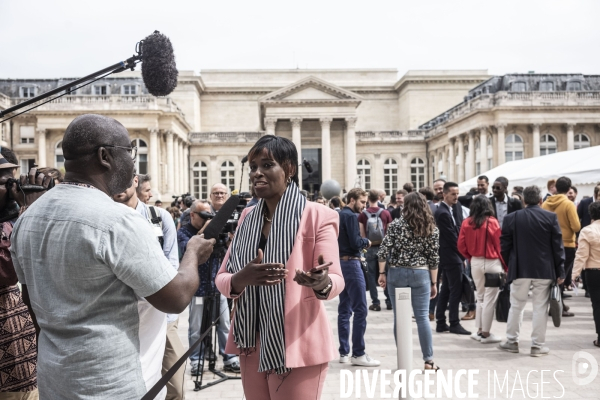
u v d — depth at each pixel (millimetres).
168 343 4941
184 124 53062
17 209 3547
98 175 2445
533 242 7664
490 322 8633
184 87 64312
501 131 44844
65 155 2445
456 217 10750
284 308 3113
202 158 57781
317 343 3133
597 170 14055
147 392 2359
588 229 8383
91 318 2234
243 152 57594
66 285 2205
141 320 2617
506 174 18812
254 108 69312
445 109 68688
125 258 2193
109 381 2207
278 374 3129
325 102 53344
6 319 3617
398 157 60531
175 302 2299
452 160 52688
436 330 9750
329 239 3256
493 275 8500
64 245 2197
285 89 53062
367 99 72812
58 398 2213
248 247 3363
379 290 15922
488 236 8625
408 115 69062
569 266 10961
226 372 7227
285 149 3365
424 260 7043
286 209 3295
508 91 45375
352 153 53719
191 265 2479
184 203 15242
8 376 3609
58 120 46000
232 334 3342
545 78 50125
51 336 2264
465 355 7930
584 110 44781
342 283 3158
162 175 47875
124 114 46188
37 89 52375
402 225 7082
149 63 3709
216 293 6789
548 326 9938
